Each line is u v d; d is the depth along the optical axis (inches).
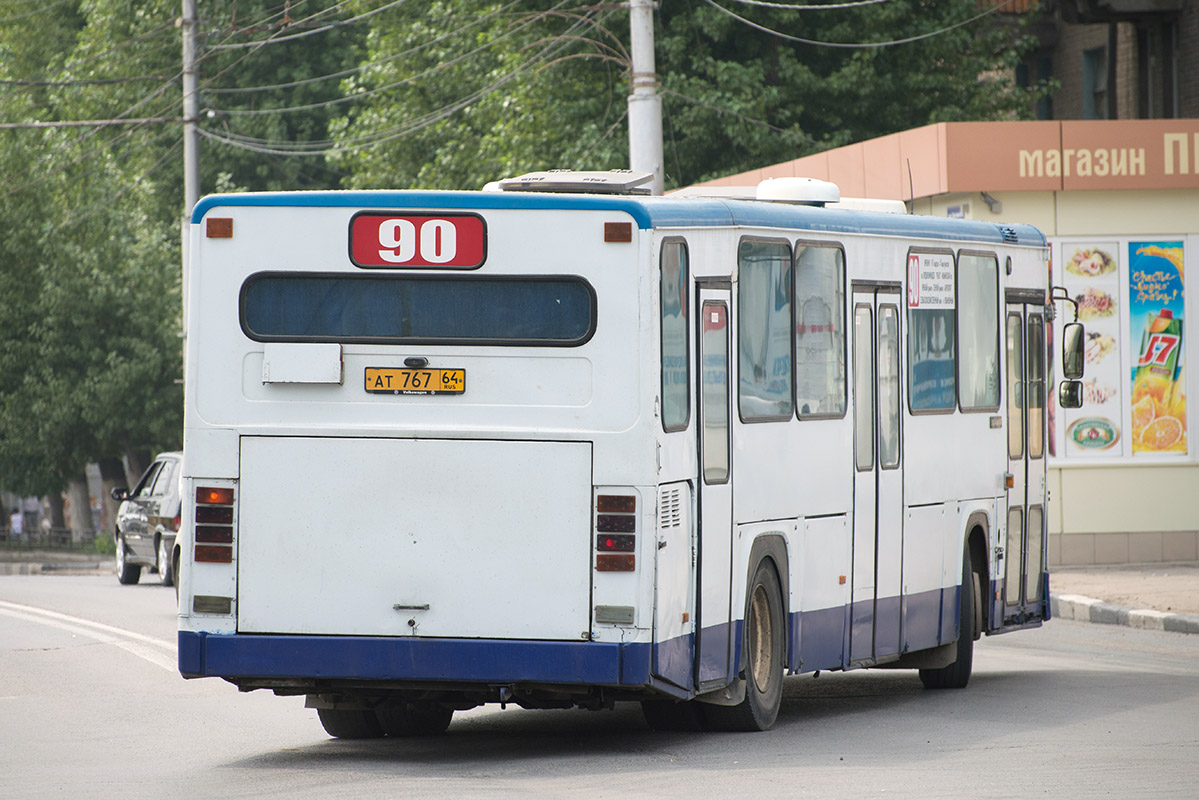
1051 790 1131.9
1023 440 1934.1
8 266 5595.5
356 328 1263.5
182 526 1273.4
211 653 1263.5
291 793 1144.2
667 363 1259.8
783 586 1446.9
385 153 5324.8
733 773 1206.9
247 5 6235.2
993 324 1855.3
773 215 1438.2
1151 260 2955.2
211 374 1274.6
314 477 1259.8
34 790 1184.2
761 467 1403.8
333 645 1252.5
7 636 2343.8
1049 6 4372.5
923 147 2987.2
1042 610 1985.7
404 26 5241.1
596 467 1230.3
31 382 5487.2
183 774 1257.4
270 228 1273.4
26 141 5615.2
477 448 1242.6
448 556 1243.8
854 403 1558.8
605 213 1242.0
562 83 4564.5
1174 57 3880.4
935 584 1708.9
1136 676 1844.2
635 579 1224.2
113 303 5467.5
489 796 1108.5
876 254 1604.3
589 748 1353.3
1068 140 2906.0
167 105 6323.8
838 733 1428.4
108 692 1792.6
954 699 1676.9
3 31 6855.3
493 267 1250.0
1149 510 2960.1
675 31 4473.4
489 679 1235.2
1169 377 2962.6
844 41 4503.0
